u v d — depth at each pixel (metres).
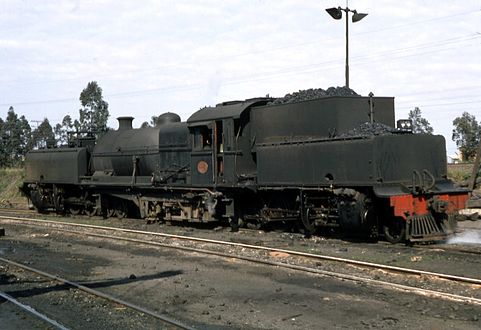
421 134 14.17
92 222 21.72
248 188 16.78
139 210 22.83
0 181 45.88
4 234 18.38
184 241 15.35
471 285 8.95
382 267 10.40
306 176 15.20
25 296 9.48
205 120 18.19
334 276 10.08
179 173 19.61
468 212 19.14
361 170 13.62
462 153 60.94
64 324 7.65
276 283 9.87
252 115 17.52
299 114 15.75
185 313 8.10
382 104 15.66
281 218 16.73
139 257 13.18
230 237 16.09
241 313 8.02
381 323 7.32
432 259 11.51
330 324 7.35
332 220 14.96
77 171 24.30
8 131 82.75
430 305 8.05
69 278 10.91
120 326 7.47
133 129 23.19
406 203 13.12
